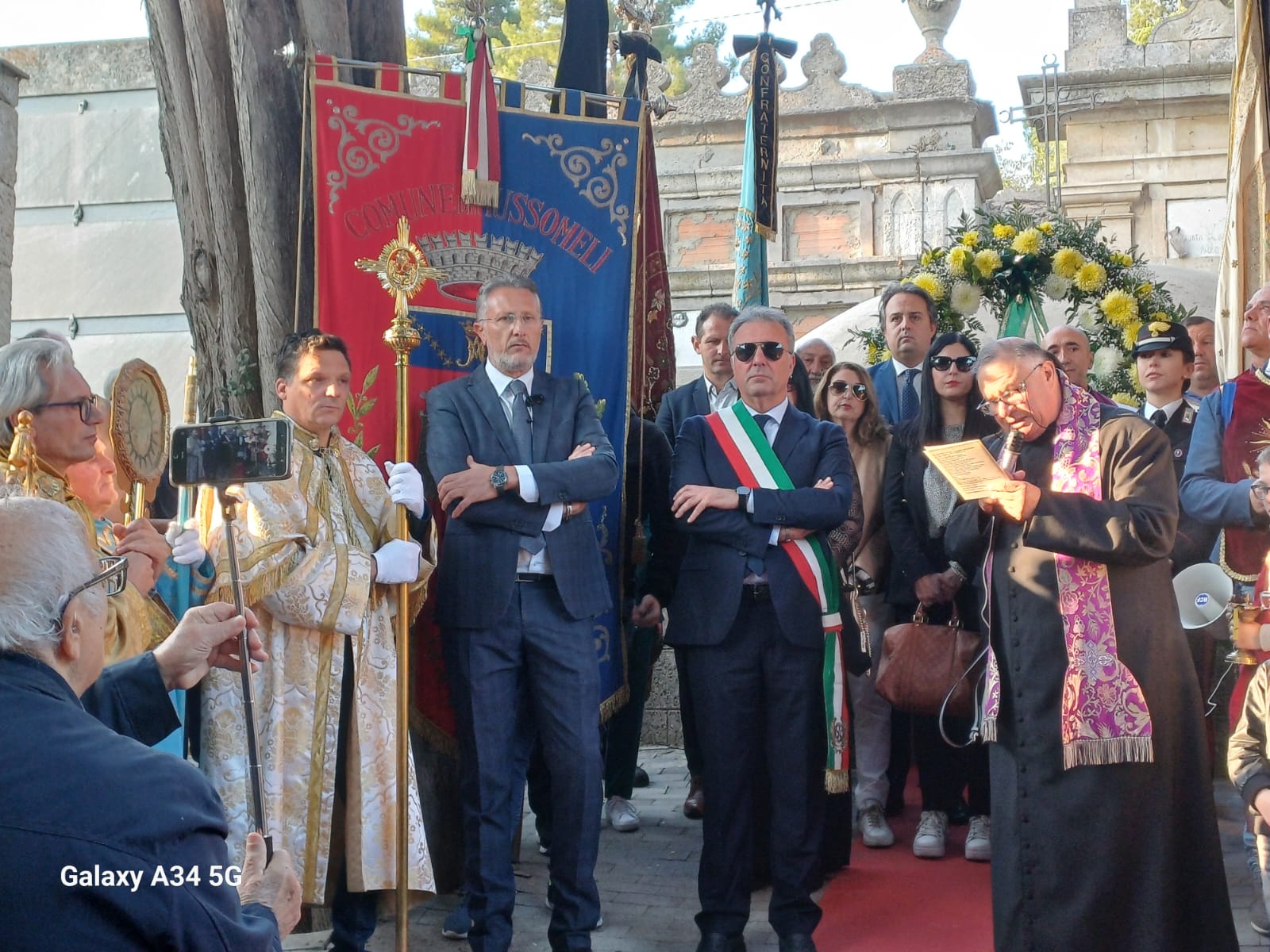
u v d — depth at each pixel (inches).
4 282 386.6
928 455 163.9
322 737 172.1
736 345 194.1
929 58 665.0
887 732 234.2
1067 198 618.8
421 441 202.8
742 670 183.2
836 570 192.1
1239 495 196.5
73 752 85.6
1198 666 232.8
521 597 179.9
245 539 168.2
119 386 156.8
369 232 205.0
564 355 213.5
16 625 88.4
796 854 180.2
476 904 175.9
